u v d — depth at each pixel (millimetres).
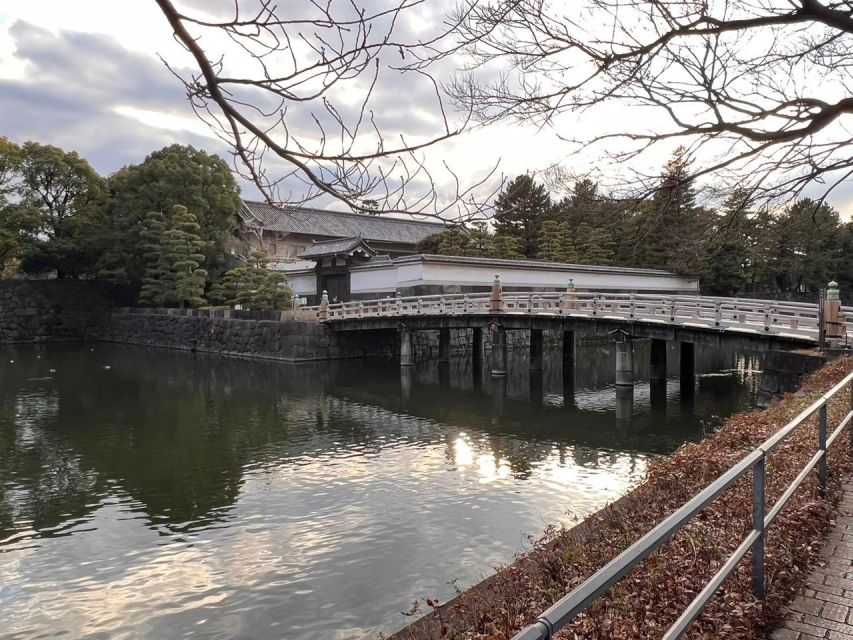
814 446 6633
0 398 20609
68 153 41312
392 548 8547
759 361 32094
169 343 37875
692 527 5035
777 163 5730
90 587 7625
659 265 40656
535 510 9883
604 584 1780
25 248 38875
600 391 22453
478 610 4926
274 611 7008
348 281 36844
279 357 30781
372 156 2805
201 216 41250
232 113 2621
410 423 16969
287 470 12414
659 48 5195
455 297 29078
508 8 4973
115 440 14969
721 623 3479
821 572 4137
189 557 8414
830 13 4734
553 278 36469
